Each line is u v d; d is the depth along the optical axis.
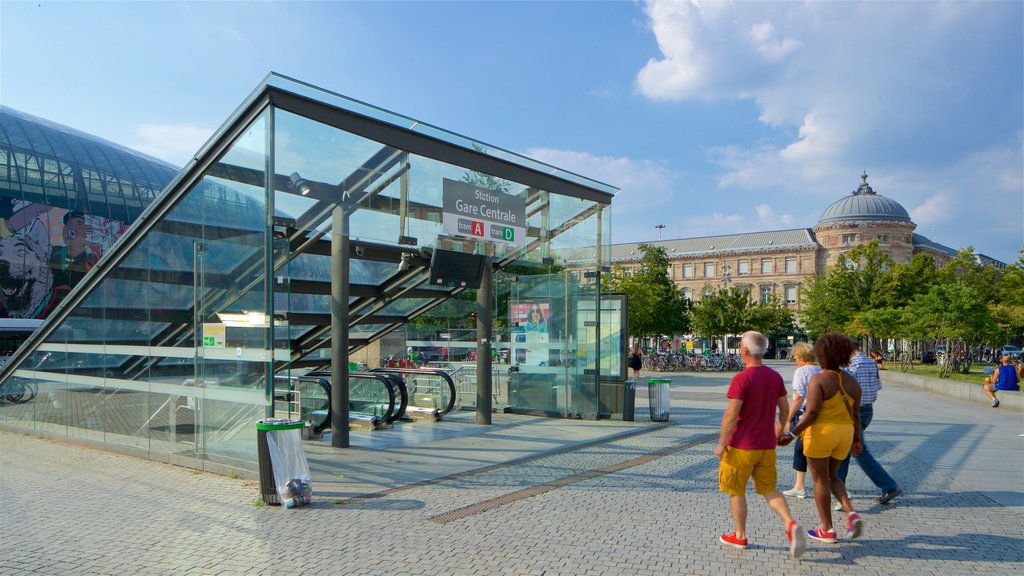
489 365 12.95
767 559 5.02
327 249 11.08
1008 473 8.32
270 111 8.23
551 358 14.44
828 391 5.41
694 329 48.81
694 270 86.00
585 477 8.12
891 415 14.93
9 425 12.40
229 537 5.61
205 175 8.84
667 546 5.34
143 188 41.47
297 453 6.80
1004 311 29.34
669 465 8.91
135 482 7.86
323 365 15.94
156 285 9.44
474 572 4.74
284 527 5.91
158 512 6.46
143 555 5.16
